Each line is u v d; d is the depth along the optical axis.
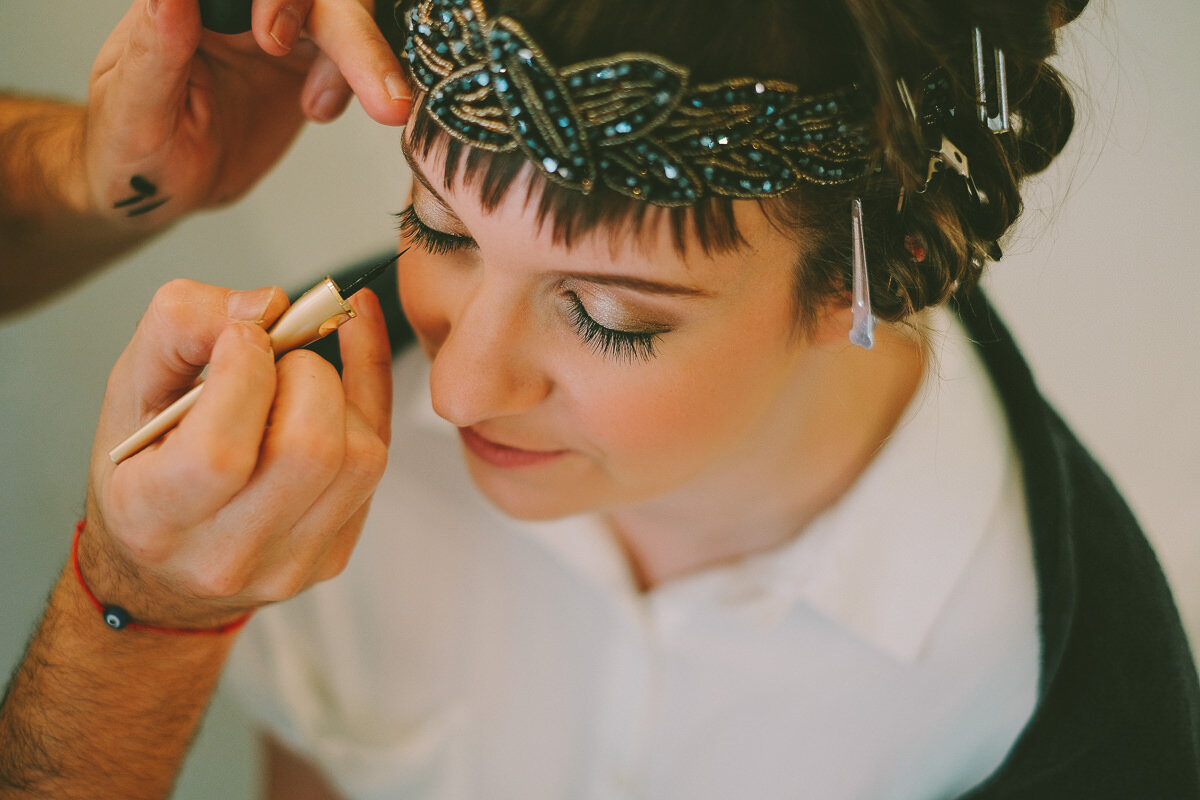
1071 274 1.36
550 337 0.67
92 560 0.76
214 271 1.70
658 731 1.21
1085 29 0.88
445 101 0.58
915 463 0.99
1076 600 0.96
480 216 0.61
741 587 1.10
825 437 0.94
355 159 1.63
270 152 1.04
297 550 0.69
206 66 0.93
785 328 0.72
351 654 1.35
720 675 1.16
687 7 0.55
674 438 0.73
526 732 1.31
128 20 0.90
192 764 1.74
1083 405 1.42
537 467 0.83
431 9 0.58
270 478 0.61
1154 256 1.33
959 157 0.66
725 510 1.02
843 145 0.62
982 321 1.02
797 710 1.16
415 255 0.75
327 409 0.61
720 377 0.70
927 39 0.60
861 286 0.65
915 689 1.10
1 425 1.78
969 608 1.03
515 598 1.27
